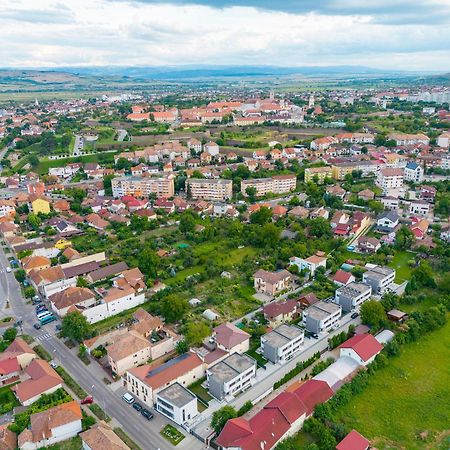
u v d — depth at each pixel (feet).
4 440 396.16
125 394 463.01
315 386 448.24
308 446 386.32
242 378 468.34
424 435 414.21
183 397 431.43
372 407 446.60
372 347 506.07
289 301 616.39
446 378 491.72
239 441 381.81
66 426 410.93
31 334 576.61
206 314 606.14
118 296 623.36
